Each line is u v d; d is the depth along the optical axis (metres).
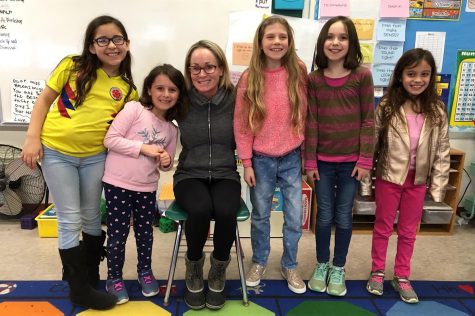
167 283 1.77
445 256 2.30
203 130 1.72
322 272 1.93
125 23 2.42
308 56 2.50
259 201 1.84
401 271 1.91
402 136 1.76
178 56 2.49
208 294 1.72
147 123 1.66
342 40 1.66
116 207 1.67
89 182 1.68
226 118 1.74
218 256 1.66
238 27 2.45
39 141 1.58
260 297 1.83
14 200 2.52
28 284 1.89
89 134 1.59
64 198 1.61
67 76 1.55
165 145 1.74
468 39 2.54
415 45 2.52
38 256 2.16
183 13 2.43
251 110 1.69
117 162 1.64
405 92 1.80
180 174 1.77
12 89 2.50
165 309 1.72
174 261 1.74
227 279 1.99
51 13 2.39
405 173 1.77
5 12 2.38
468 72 2.58
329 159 1.79
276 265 2.14
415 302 1.82
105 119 1.61
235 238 1.68
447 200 2.61
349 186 1.81
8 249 2.23
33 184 2.53
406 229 1.87
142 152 1.62
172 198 2.46
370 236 2.53
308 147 1.80
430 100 1.77
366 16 2.44
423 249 2.38
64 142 1.57
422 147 1.76
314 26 2.45
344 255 1.90
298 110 1.72
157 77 1.61
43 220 2.36
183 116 1.72
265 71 1.72
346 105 1.72
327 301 1.82
